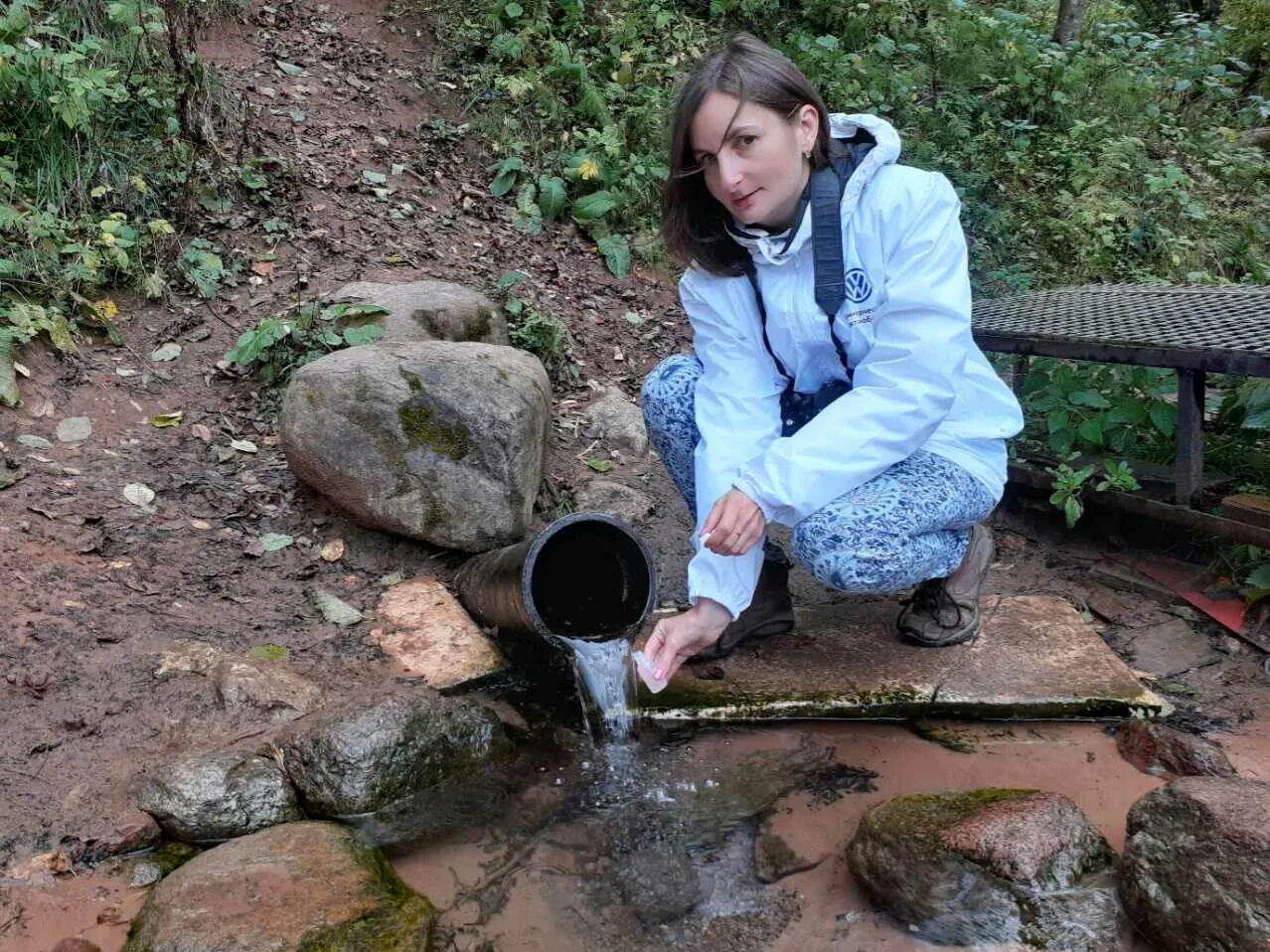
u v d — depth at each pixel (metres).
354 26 6.29
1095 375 3.92
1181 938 1.73
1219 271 6.17
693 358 2.69
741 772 2.34
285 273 4.33
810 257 2.23
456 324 3.95
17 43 4.41
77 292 3.87
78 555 2.84
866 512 2.27
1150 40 8.11
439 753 2.28
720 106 2.05
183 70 4.73
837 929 1.86
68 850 1.97
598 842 2.11
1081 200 6.25
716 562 2.15
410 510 3.06
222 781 2.11
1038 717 2.53
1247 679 2.68
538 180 5.52
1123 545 3.35
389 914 1.79
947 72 6.97
